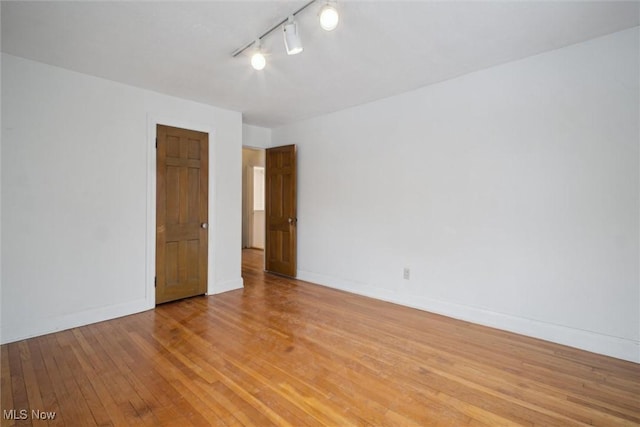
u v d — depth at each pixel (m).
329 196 4.32
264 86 3.27
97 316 3.00
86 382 2.01
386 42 2.38
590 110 2.40
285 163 4.82
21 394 1.88
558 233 2.56
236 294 3.95
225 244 4.07
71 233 2.85
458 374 2.12
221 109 3.99
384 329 2.86
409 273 3.50
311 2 1.89
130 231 3.22
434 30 2.22
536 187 2.65
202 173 3.82
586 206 2.44
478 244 2.98
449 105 3.13
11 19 2.04
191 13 1.99
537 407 1.79
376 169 3.78
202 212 3.84
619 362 2.27
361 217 3.96
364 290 3.93
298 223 4.77
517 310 2.77
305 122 4.62
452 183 3.14
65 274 2.82
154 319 3.09
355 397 1.87
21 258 2.60
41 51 2.49
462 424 1.65
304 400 1.84
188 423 1.65
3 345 2.50
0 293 2.52
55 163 2.76
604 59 2.34
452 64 2.79
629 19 2.11
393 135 3.60
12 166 2.56
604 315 2.38
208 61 2.68
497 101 2.83
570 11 2.01
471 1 1.89
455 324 2.98
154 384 1.99
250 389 1.95
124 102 3.16
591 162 2.41
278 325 2.95
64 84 2.80
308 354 2.39
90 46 2.41
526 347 2.50
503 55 2.62
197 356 2.35
